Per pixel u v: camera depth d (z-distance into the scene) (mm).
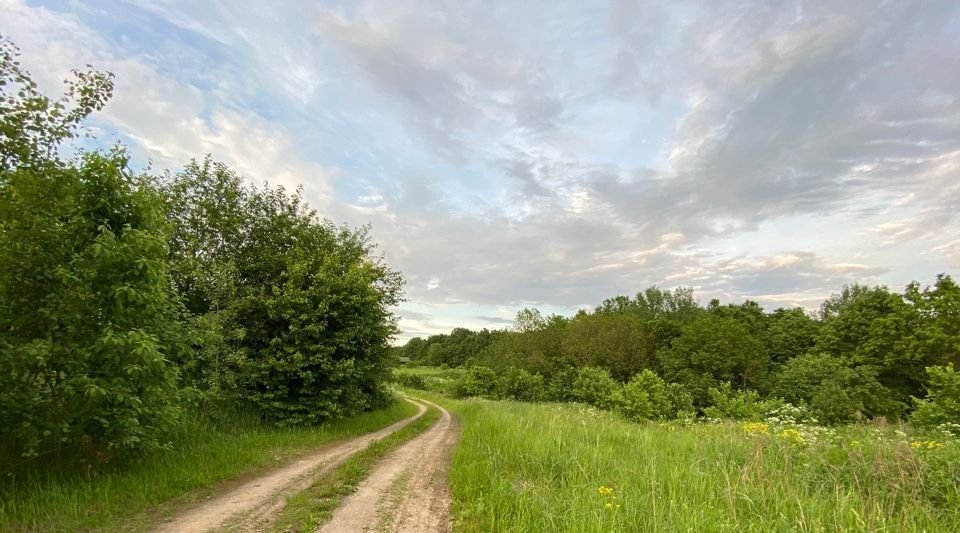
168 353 8648
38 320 6379
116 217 7344
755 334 62375
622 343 65562
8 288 6230
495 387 50594
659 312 93938
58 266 6328
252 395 14008
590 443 9453
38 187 6762
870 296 40656
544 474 7375
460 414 25078
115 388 6551
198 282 13859
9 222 6301
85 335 6723
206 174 16375
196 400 10961
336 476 7973
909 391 33281
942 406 13523
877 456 6383
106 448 7254
